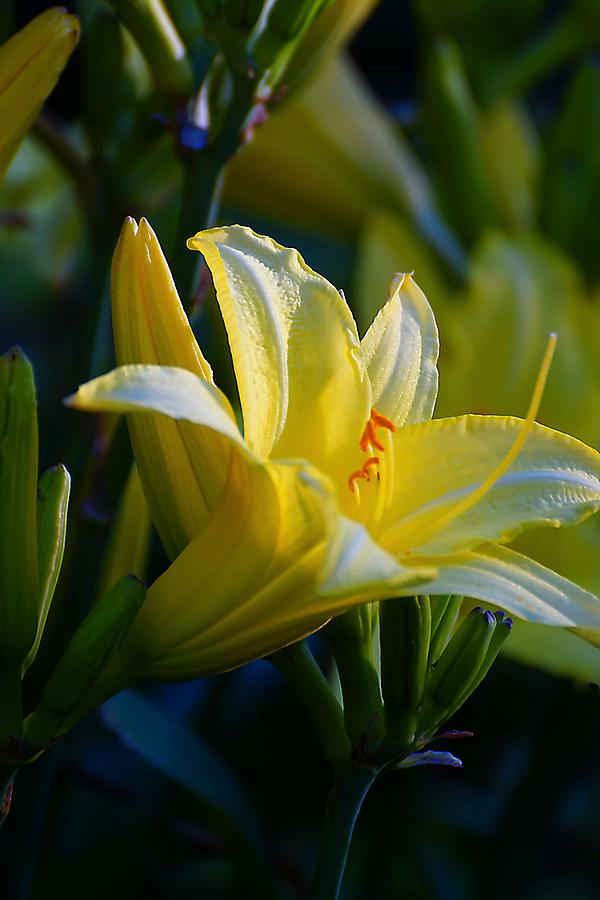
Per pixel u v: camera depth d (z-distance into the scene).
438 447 0.77
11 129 0.79
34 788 0.83
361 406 0.76
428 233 1.03
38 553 0.74
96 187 0.88
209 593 0.74
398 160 1.05
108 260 0.88
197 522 0.75
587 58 1.04
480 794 1.04
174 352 0.74
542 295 1.00
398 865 0.98
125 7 0.79
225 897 0.95
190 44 0.80
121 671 0.74
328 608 0.73
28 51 0.78
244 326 0.75
